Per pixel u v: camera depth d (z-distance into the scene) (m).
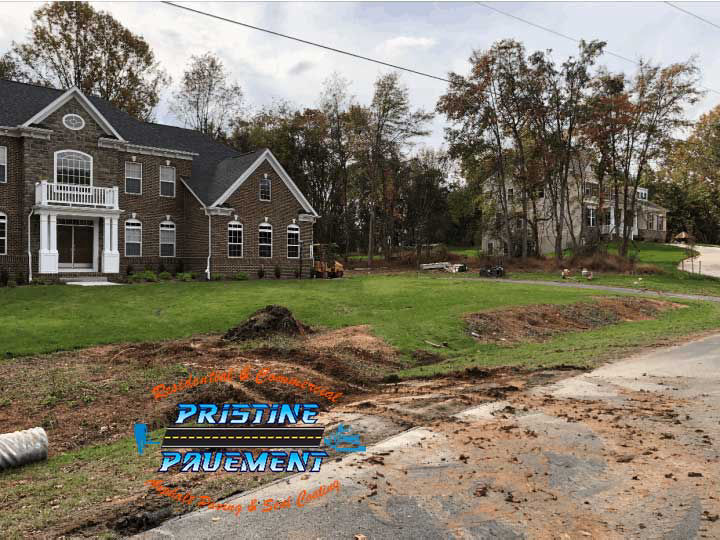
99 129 29.64
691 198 77.12
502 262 48.00
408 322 17.48
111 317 17.02
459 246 81.25
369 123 54.50
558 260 45.94
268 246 35.44
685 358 12.16
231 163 36.22
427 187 62.53
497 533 4.54
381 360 13.19
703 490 5.26
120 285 26.34
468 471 5.80
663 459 6.05
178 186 34.25
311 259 37.84
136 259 32.25
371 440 6.88
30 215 27.47
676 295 30.61
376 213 64.44
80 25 46.44
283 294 23.45
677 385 9.47
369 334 15.47
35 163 27.59
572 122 46.19
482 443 6.63
